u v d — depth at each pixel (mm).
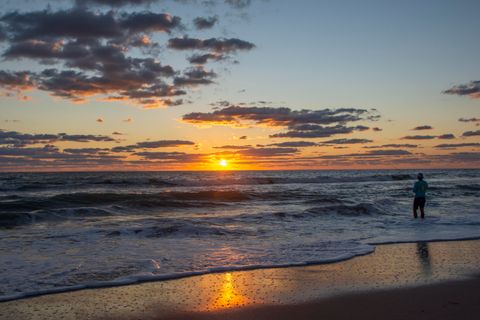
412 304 6426
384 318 5875
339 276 8023
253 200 25359
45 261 8977
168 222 15008
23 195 27750
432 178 67188
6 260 9031
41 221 15484
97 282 7426
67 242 11250
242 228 13883
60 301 6469
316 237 12375
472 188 35875
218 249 10438
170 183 42312
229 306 6332
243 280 7719
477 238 12211
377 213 18750
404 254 10016
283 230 13664
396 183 49312
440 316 5918
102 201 22953
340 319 5840
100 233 12586
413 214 18109
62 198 22297
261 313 6055
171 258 9398
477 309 6211
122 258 9336
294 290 7137
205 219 15820
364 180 56094
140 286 7285
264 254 9883
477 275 8117
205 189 36344
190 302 6496
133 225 14312
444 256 9812
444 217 17359
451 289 7191
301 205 22422
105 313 5988
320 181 51469
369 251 10273
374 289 7199
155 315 5938
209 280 7719
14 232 12875
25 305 6266
